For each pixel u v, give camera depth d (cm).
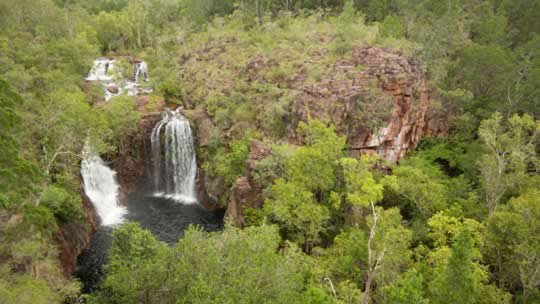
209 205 4788
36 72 4522
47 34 5988
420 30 5016
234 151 4531
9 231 2347
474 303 2073
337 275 2652
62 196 3334
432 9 5866
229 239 2233
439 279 2028
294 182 3117
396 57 4272
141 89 6397
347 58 4566
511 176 2822
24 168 2098
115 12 8462
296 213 2978
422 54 4484
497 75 3912
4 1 5575
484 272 2227
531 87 3634
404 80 3931
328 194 3259
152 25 8238
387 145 3962
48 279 2808
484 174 2988
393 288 2067
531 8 5216
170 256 2059
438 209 2925
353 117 3819
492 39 4825
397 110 3944
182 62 6900
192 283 1864
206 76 5947
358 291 2309
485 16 5625
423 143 4134
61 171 3969
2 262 2456
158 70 6594
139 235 2644
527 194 2480
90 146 4084
